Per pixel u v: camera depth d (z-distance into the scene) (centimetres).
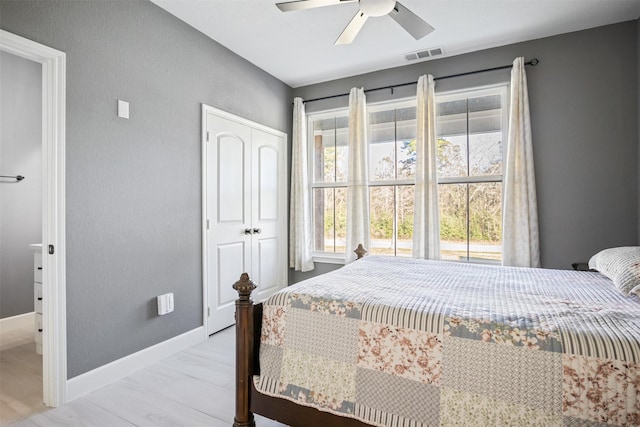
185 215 271
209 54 292
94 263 207
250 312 155
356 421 133
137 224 233
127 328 227
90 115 204
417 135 331
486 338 117
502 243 305
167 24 254
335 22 269
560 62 287
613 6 247
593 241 277
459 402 117
